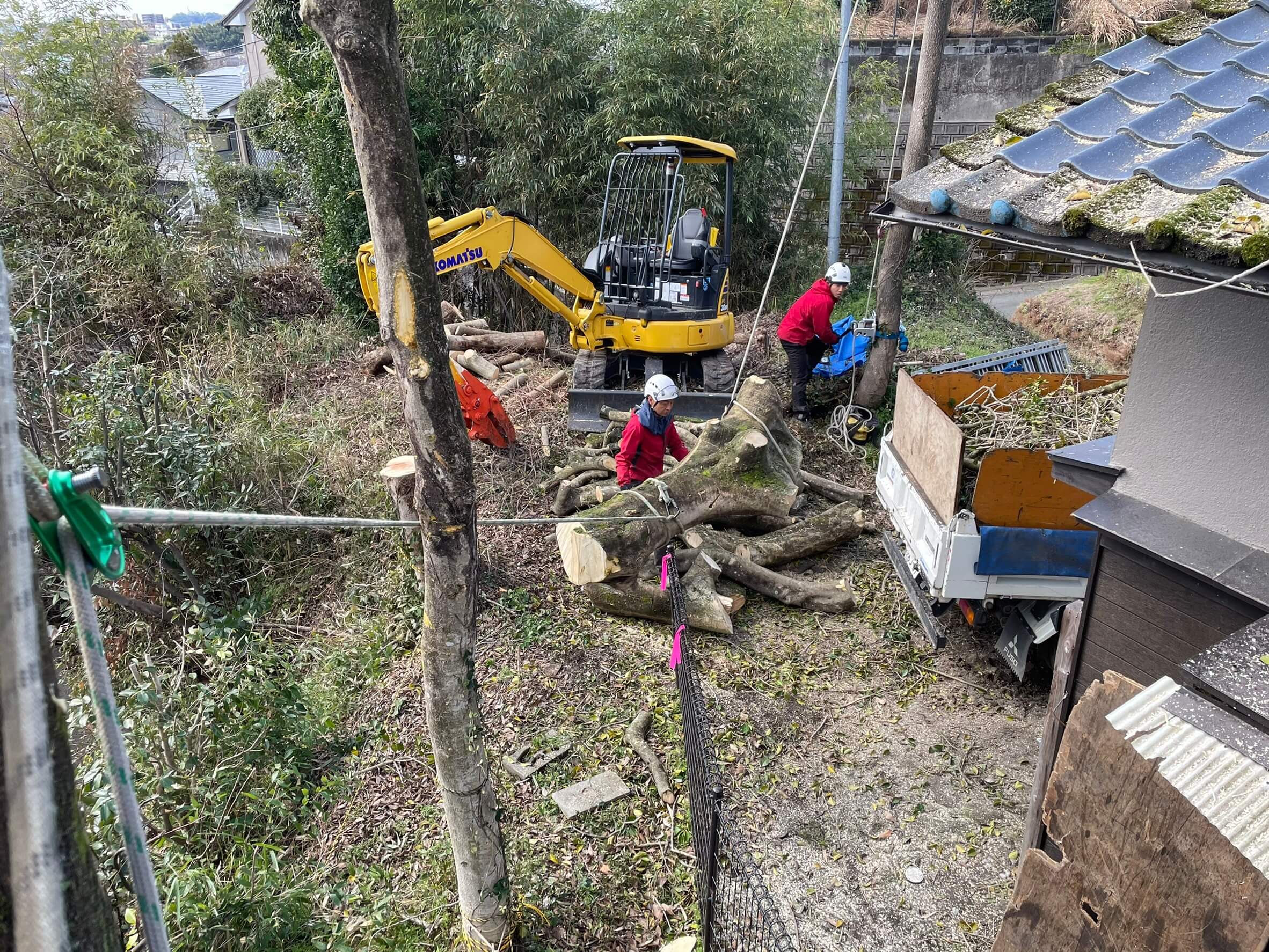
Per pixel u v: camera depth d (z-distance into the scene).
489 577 6.68
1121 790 2.48
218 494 7.21
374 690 5.82
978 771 5.03
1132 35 13.55
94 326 11.30
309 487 7.78
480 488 7.86
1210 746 2.14
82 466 6.33
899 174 13.18
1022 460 4.93
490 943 3.84
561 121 11.36
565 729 5.29
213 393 7.65
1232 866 2.15
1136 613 3.40
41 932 0.59
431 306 2.85
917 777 4.99
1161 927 2.38
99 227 11.75
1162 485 3.35
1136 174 2.73
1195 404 3.16
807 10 12.30
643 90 10.99
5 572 0.65
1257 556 2.97
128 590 7.02
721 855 4.38
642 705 5.47
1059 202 2.82
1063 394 6.23
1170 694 2.31
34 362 8.21
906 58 13.92
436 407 2.95
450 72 11.96
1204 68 3.32
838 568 7.03
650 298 8.96
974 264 13.62
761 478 7.11
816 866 4.45
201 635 5.15
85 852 0.88
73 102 11.88
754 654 6.03
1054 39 14.20
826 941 4.07
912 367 9.51
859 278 12.95
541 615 6.29
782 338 8.83
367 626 6.41
